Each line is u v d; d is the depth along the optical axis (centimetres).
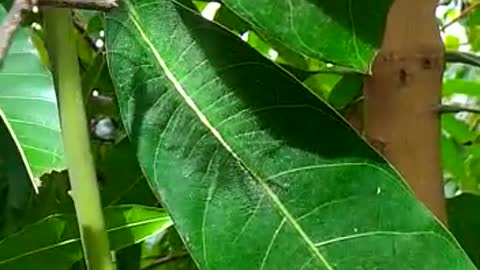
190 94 27
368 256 26
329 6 23
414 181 40
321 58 23
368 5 23
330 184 26
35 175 33
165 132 27
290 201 26
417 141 40
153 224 38
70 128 27
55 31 28
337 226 26
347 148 26
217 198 26
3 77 35
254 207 26
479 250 45
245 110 27
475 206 45
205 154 27
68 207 44
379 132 40
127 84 28
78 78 28
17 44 35
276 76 27
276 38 23
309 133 27
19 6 22
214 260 26
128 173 47
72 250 38
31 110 34
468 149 74
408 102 40
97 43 58
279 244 26
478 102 90
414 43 40
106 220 37
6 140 43
